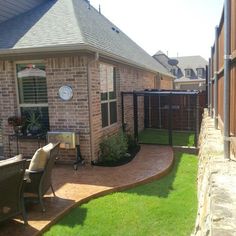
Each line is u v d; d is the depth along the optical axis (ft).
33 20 26.84
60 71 22.68
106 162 23.67
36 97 24.27
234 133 10.41
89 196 16.60
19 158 14.76
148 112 44.27
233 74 10.34
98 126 24.40
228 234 5.65
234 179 8.82
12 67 24.09
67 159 23.40
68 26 24.34
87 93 22.40
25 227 13.05
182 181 19.94
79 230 13.17
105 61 26.27
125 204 15.97
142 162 23.93
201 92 40.70
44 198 16.33
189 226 13.34
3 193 12.00
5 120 24.88
